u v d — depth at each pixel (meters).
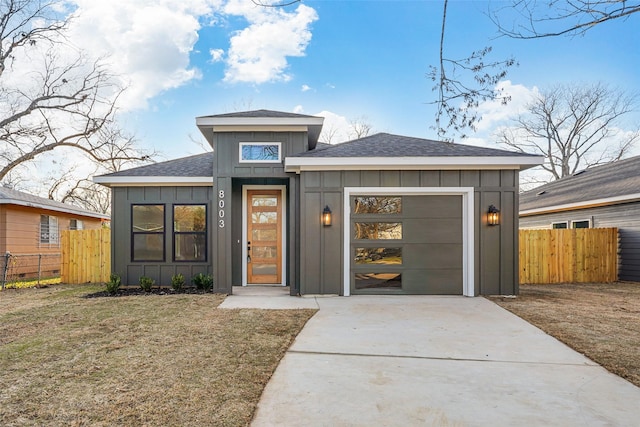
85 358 3.85
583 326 5.09
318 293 7.35
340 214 7.39
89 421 2.61
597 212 11.02
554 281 9.81
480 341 4.47
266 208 8.83
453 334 4.75
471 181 7.38
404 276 7.39
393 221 7.43
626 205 9.99
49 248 13.34
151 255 8.84
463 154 7.31
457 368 3.64
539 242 9.83
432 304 6.53
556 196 13.38
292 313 5.84
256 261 8.80
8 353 4.01
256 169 7.82
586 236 9.95
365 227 7.45
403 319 5.50
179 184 8.75
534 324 5.20
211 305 6.49
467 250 7.34
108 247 10.11
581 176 14.80
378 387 3.19
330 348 4.20
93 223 16.73
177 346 4.23
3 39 15.02
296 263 7.63
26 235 12.12
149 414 2.70
